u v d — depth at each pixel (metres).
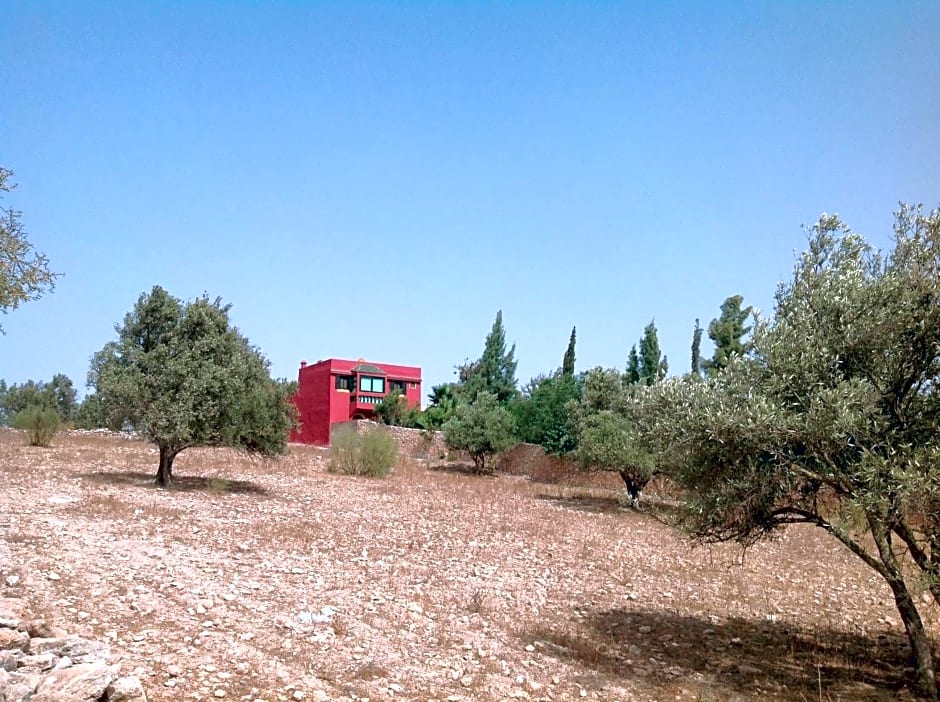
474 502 23.78
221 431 20.27
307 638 8.69
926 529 7.73
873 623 11.66
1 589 8.94
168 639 8.06
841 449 7.76
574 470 34.78
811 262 8.95
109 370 19.62
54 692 5.48
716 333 37.69
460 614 10.57
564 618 11.05
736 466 8.39
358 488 24.83
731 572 15.06
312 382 56.78
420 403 57.47
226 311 21.59
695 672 8.99
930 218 7.97
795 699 8.14
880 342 7.91
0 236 9.10
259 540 13.96
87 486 18.50
